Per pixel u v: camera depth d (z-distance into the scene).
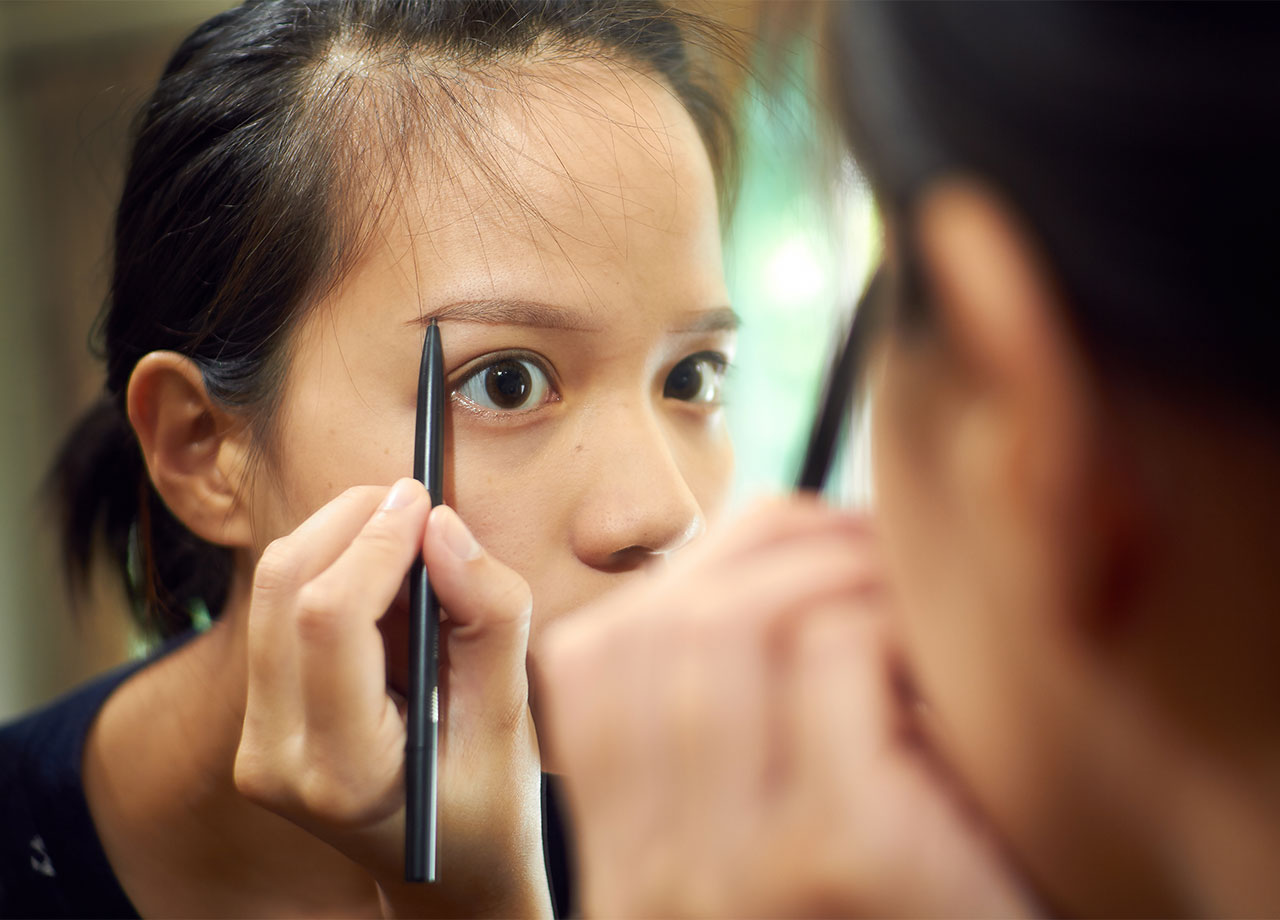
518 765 0.44
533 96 0.50
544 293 0.47
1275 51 0.13
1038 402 0.14
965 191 0.15
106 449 0.74
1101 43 0.14
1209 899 0.16
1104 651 0.15
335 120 0.50
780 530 0.22
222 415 0.54
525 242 0.47
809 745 0.20
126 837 0.65
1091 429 0.14
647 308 0.49
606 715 0.22
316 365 0.49
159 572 0.72
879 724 0.20
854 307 0.24
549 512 0.47
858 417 0.24
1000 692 0.16
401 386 0.48
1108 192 0.14
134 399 0.55
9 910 0.66
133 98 0.79
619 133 0.50
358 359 0.48
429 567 0.43
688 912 0.20
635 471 0.47
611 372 0.48
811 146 0.20
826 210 0.22
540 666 0.46
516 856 0.45
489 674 0.44
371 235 0.48
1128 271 0.14
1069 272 0.14
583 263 0.48
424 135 0.49
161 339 0.57
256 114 0.53
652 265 0.49
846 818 0.19
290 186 0.50
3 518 1.33
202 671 0.64
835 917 0.19
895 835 0.19
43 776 0.67
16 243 1.34
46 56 1.35
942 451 0.16
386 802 0.43
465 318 0.47
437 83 0.50
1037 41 0.15
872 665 0.20
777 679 0.21
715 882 0.20
